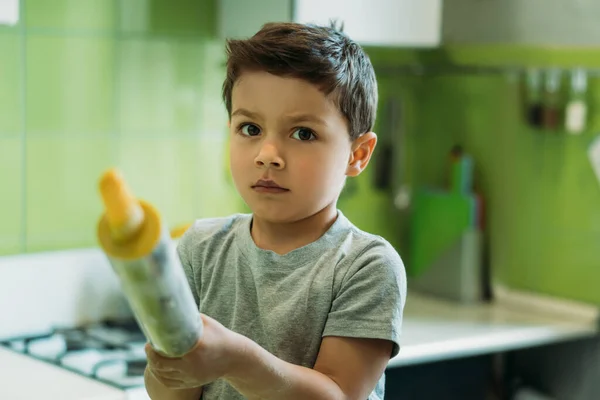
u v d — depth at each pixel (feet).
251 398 3.25
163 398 3.77
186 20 8.21
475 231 9.47
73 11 7.57
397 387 8.30
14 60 7.30
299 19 7.32
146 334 2.77
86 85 7.71
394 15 7.85
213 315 3.89
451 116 9.87
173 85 8.20
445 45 8.13
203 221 4.18
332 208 3.84
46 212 7.59
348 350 3.54
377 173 9.91
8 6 6.66
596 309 8.62
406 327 8.19
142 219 2.44
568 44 7.45
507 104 9.32
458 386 8.78
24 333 7.30
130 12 7.88
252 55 3.55
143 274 2.46
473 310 9.06
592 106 8.61
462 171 9.57
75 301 7.62
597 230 8.60
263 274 3.77
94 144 7.80
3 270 7.17
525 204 9.21
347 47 3.80
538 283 9.12
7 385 5.84
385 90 9.83
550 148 8.97
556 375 8.77
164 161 8.23
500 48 8.71
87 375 6.08
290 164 3.51
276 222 3.78
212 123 8.48
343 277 3.67
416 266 9.91
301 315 3.65
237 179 3.62
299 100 3.49
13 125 7.35
